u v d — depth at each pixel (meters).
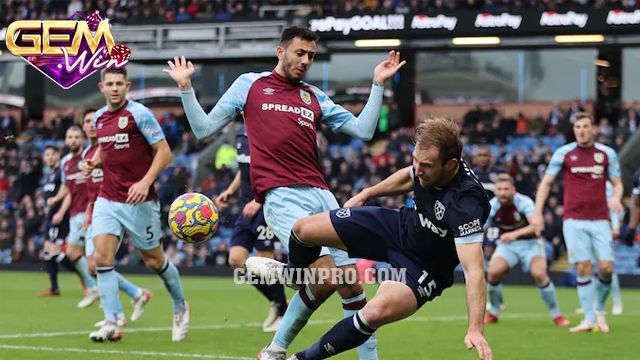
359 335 7.00
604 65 40.66
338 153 35.06
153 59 35.66
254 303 18.25
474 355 10.52
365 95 42.28
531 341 12.13
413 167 7.37
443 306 18.12
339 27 33.94
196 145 38.88
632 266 29.86
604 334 13.09
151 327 13.30
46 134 41.19
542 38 34.31
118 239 11.30
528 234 14.18
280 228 8.64
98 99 43.34
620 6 31.91
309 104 8.89
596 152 13.98
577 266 13.83
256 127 8.77
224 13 37.03
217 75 41.47
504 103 42.28
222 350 10.55
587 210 13.79
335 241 7.43
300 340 11.68
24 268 31.38
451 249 7.16
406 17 33.44
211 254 29.94
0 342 11.22
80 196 16.80
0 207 35.25
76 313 15.50
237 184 13.12
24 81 43.44
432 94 42.84
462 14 33.03
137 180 11.16
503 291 23.81
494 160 35.00
